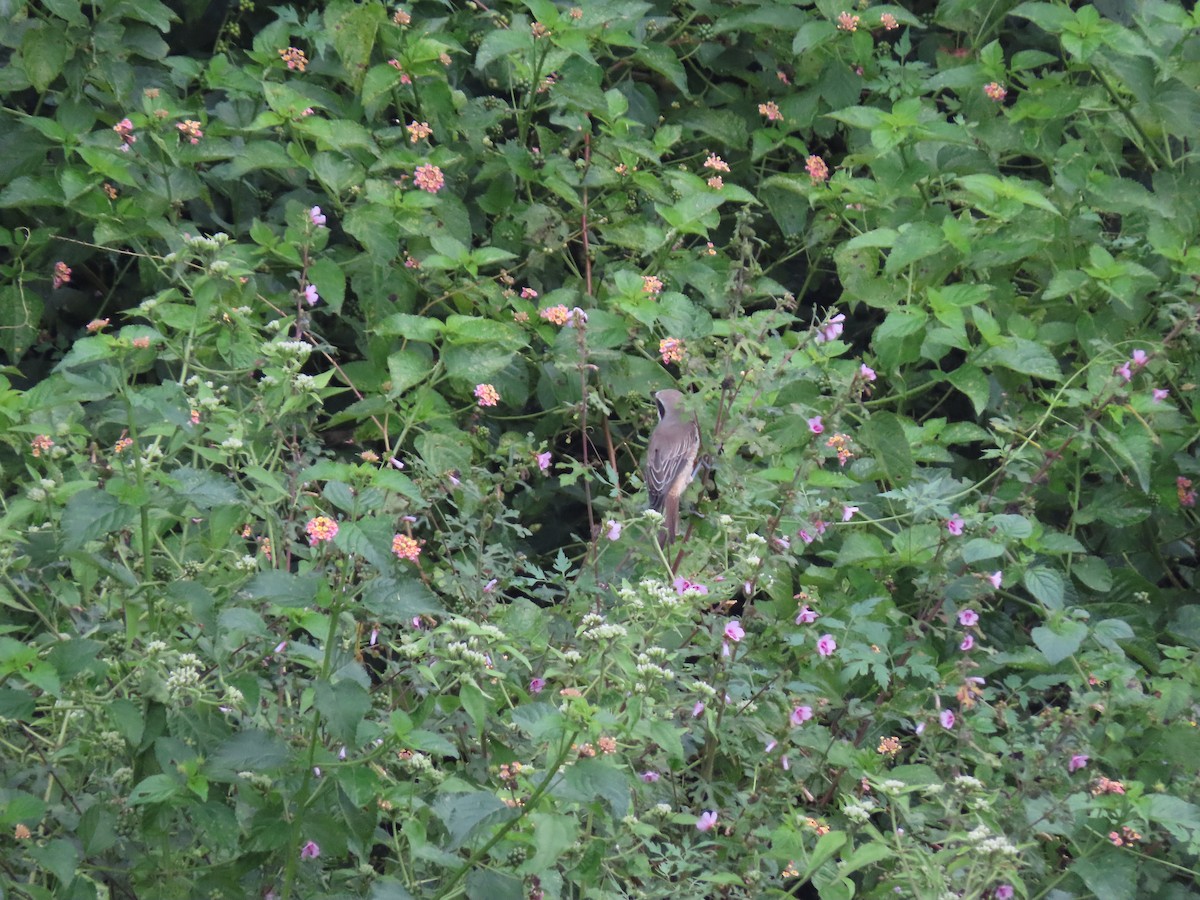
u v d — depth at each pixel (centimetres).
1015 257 1090
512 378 1094
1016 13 1152
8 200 1055
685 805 830
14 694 633
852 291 1118
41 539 713
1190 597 1145
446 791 685
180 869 673
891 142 1106
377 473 647
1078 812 822
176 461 771
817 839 794
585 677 760
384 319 1020
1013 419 1108
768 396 991
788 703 831
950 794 812
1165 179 1154
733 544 891
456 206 1132
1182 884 881
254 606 723
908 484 1023
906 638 929
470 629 663
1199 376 1103
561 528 1161
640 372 1091
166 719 667
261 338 956
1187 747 871
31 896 630
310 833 655
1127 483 1056
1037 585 913
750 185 1327
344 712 612
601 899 702
